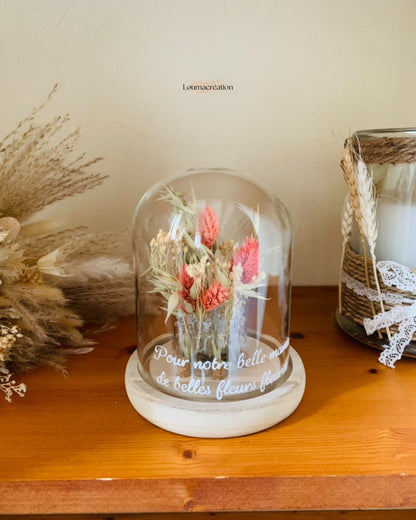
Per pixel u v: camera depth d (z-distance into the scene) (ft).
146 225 1.60
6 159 1.82
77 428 1.44
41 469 1.26
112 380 1.73
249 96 2.29
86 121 2.29
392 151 1.65
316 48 2.24
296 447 1.35
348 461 1.30
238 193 1.58
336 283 2.62
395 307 1.75
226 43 2.22
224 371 1.43
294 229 2.51
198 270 1.41
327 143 2.37
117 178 2.37
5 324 1.69
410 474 1.25
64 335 1.88
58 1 2.13
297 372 1.59
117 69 2.23
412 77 2.29
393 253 1.75
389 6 2.20
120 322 2.24
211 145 2.36
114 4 2.15
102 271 1.86
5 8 2.12
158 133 2.33
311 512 1.96
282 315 1.66
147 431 1.43
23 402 1.58
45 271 1.70
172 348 1.49
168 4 2.16
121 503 1.25
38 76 2.22
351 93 2.31
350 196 1.77
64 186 1.93
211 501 1.25
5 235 1.51
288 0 2.17
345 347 1.96
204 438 1.39
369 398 1.60
